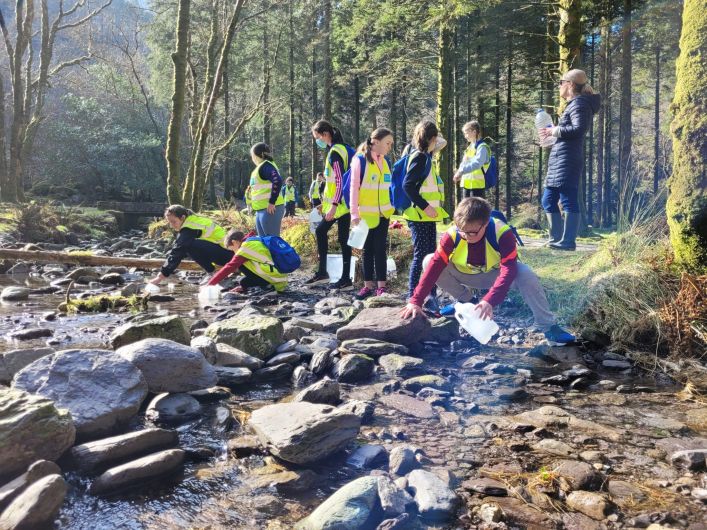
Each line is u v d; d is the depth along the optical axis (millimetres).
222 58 14367
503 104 22969
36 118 19922
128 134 30234
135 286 6391
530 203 34031
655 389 3199
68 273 7996
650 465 2240
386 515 1862
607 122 23281
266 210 6812
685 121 4004
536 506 1942
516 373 3496
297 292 6488
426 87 23656
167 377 2961
